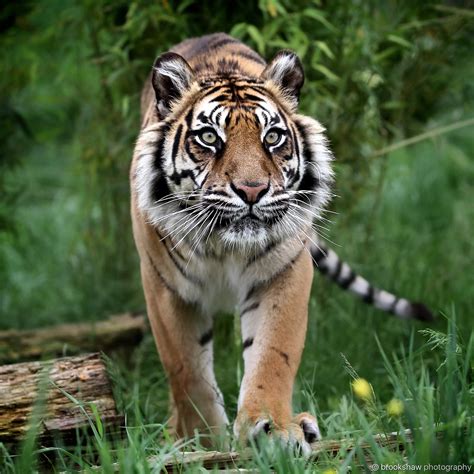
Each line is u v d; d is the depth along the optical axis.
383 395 8.99
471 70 12.39
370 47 11.34
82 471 6.23
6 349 10.31
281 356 7.55
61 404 6.77
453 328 6.53
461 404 6.10
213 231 7.65
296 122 7.89
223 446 6.85
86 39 12.18
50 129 14.59
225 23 10.90
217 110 7.46
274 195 7.34
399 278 12.02
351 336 10.39
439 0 11.95
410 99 12.05
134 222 8.30
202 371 8.17
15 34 12.63
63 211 16.33
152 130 7.82
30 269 14.59
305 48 10.30
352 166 11.77
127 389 9.42
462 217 14.86
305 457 6.35
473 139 17.56
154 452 6.71
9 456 6.30
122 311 12.61
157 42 10.80
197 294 8.05
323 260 10.26
